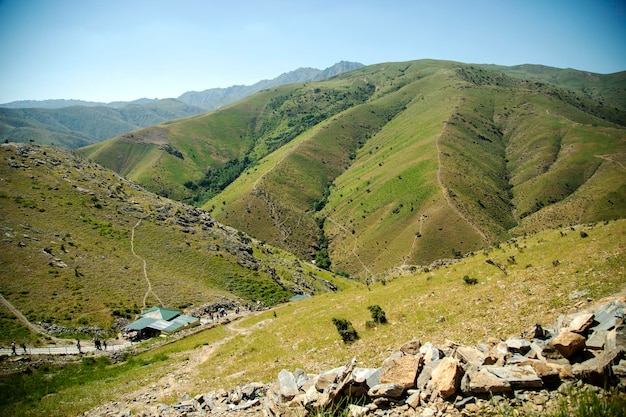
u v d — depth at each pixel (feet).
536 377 29.35
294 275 409.90
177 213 396.78
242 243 420.77
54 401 83.76
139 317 203.62
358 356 67.51
